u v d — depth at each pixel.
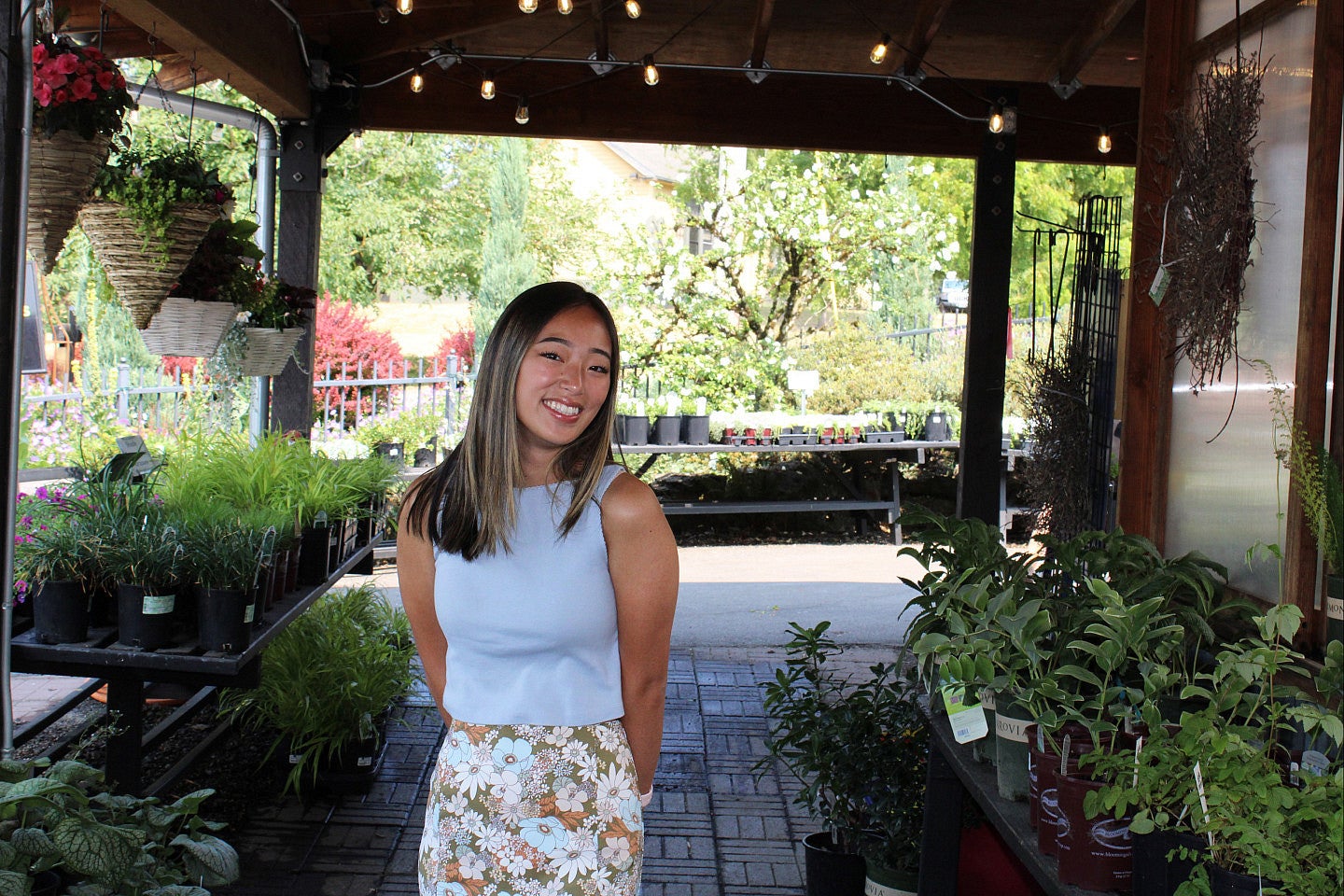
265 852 3.82
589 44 6.28
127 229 3.58
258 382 5.80
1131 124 6.25
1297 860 1.62
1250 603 2.47
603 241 14.54
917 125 6.16
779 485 10.66
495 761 1.95
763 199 11.90
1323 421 2.82
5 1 2.93
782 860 3.93
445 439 9.78
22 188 2.98
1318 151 2.79
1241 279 3.09
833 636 6.94
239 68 4.72
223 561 3.28
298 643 4.43
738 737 5.13
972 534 2.84
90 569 3.30
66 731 4.69
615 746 2.01
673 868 3.84
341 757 4.29
